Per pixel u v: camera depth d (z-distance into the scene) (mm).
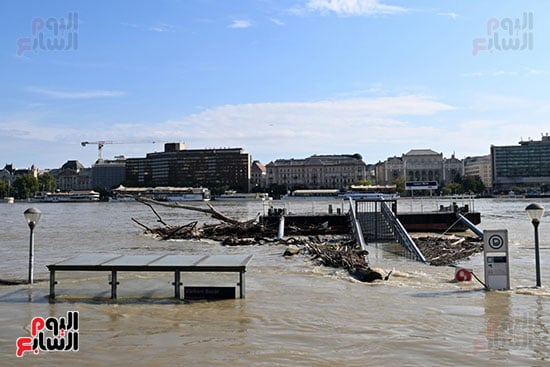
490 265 22781
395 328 16625
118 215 130375
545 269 30703
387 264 33750
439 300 20812
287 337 15672
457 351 14297
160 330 16469
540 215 22922
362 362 13469
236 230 63062
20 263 36656
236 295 21812
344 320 17641
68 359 13883
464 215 65000
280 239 53969
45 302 20406
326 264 33312
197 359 13758
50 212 152375
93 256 22578
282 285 24969
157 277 26156
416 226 65438
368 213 63875
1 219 111750
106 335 15977
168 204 71500
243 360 13656
